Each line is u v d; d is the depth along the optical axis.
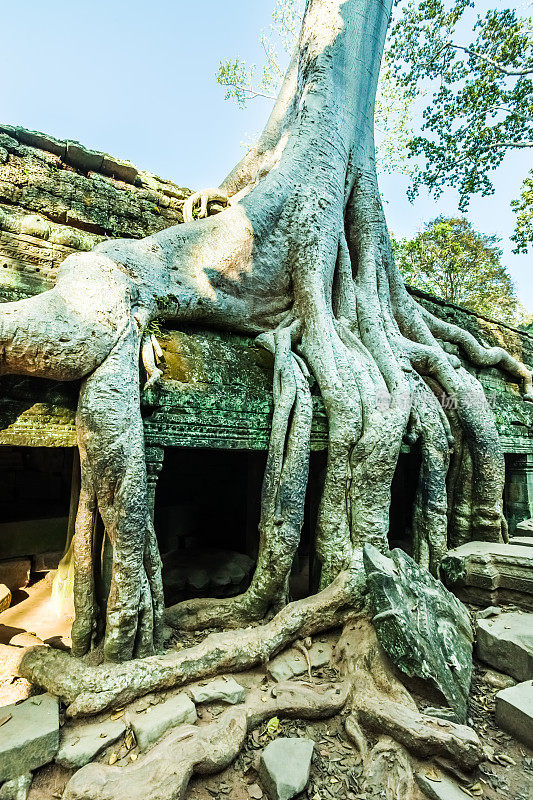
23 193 5.23
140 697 2.92
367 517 4.47
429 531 5.19
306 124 6.02
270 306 5.29
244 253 5.00
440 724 2.85
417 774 2.68
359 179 6.43
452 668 3.36
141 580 3.17
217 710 3.00
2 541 5.08
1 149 5.13
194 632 3.89
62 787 2.37
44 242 5.13
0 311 2.82
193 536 7.14
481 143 11.84
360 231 6.32
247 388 4.31
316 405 4.68
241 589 5.26
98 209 5.88
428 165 12.62
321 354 4.82
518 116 11.18
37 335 2.86
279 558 3.92
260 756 2.71
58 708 2.71
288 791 2.42
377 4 6.86
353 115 6.37
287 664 3.52
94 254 3.74
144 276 4.11
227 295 4.84
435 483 5.29
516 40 10.62
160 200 6.59
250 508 6.13
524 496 7.84
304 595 5.45
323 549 4.40
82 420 3.14
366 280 6.01
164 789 2.29
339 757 2.84
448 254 20.50
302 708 3.07
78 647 3.10
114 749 2.58
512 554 4.71
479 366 8.04
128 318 3.48
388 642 3.29
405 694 3.17
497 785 2.66
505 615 4.23
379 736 2.96
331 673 3.56
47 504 6.36
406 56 11.85
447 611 3.76
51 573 5.31
